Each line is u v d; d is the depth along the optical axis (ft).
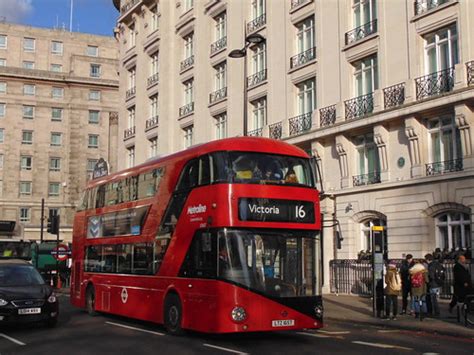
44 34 262.26
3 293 46.78
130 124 159.53
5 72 234.79
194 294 41.60
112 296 55.98
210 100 119.65
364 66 83.97
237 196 39.75
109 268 57.52
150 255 49.06
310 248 41.65
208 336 44.62
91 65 259.60
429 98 70.49
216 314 38.81
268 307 39.17
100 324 53.42
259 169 41.06
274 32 101.14
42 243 138.10
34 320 46.85
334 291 83.35
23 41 258.57
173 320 44.70
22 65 257.14
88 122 247.09
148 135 144.56
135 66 156.66
